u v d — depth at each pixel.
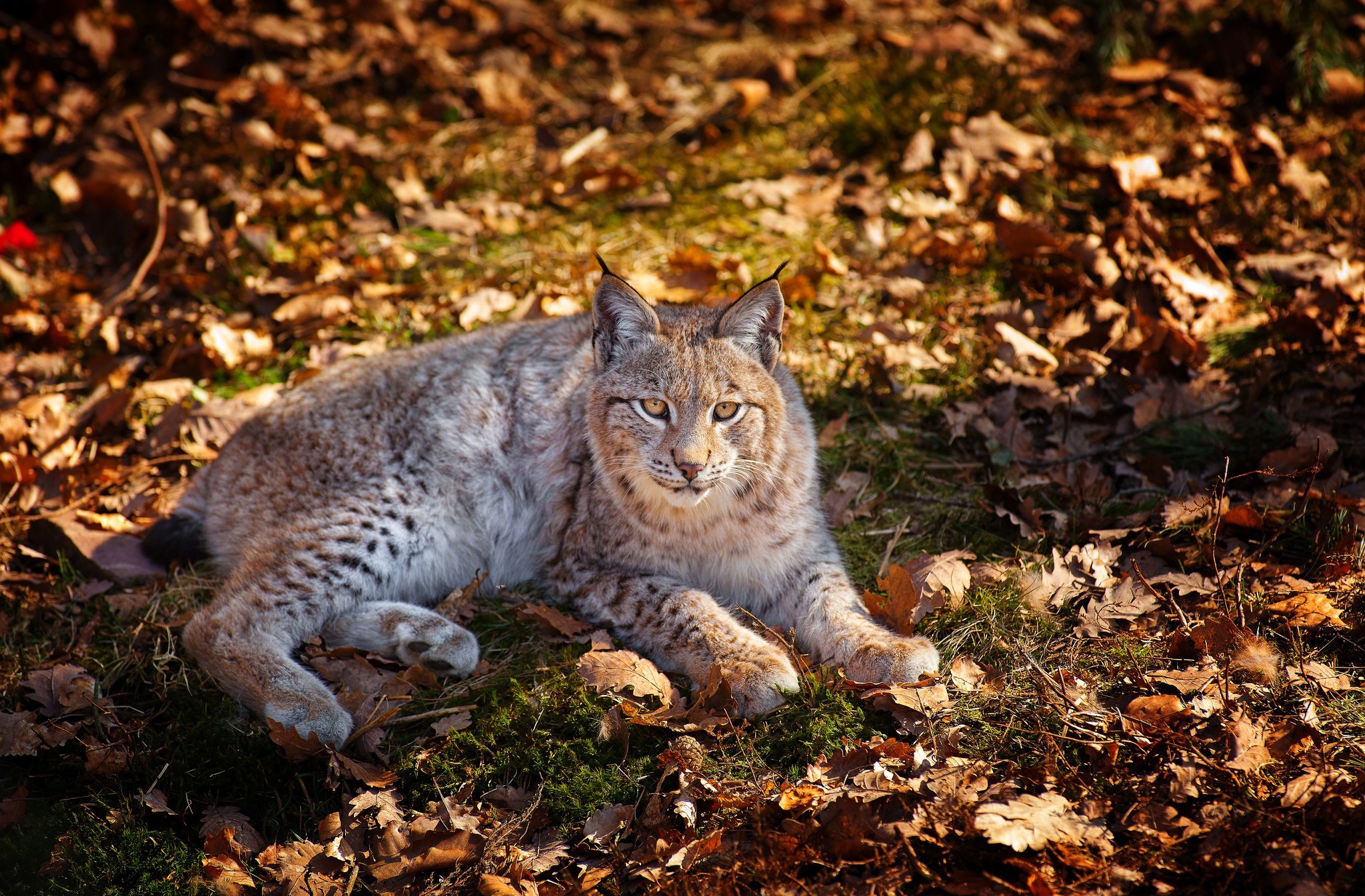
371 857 4.98
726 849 4.73
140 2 12.10
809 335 8.34
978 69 10.88
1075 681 5.39
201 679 5.98
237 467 6.78
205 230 9.55
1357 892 4.15
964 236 8.96
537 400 6.73
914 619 5.99
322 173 10.43
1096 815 4.57
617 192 10.20
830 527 6.86
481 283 8.96
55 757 5.57
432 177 10.47
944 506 6.93
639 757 5.31
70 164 10.50
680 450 5.70
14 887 5.01
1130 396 7.36
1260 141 9.41
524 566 6.83
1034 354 7.80
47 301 8.95
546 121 11.36
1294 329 7.70
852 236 9.30
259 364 8.33
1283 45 10.38
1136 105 10.49
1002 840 4.36
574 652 6.01
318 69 11.93
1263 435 6.87
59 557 6.75
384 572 6.44
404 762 5.39
